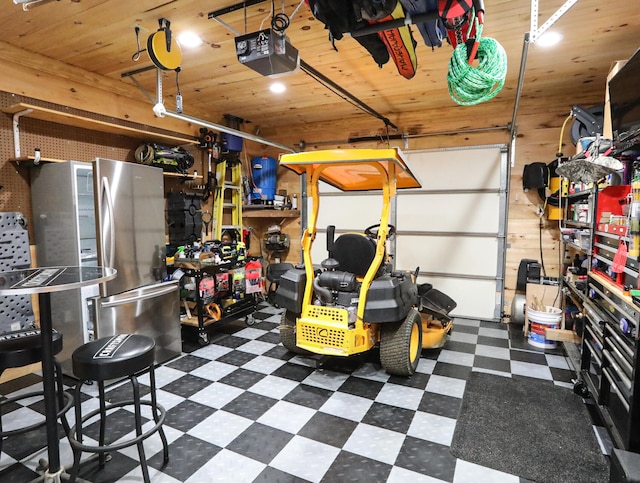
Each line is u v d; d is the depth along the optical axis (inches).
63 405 87.2
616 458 60.9
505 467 80.3
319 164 117.1
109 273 71.6
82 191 121.6
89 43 120.0
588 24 105.9
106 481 76.9
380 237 115.6
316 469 80.5
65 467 79.9
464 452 85.4
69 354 123.3
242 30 112.6
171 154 155.1
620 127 94.6
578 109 142.8
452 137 199.3
